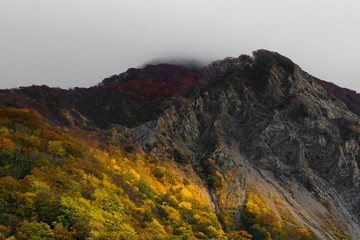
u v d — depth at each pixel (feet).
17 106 593.42
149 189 456.45
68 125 586.45
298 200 551.59
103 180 364.38
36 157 354.74
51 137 440.04
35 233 252.42
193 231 409.49
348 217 554.87
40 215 276.00
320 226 511.81
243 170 573.74
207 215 451.53
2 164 337.52
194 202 474.90
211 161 573.33
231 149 610.24
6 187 283.59
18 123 456.04
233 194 524.93
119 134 570.46
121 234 283.38
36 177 315.99
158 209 418.51
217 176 550.77
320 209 547.90
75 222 276.41
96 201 320.09
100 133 578.25
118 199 345.72
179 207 444.55
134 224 332.19
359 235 529.04
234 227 465.06
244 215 487.20
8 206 268.41
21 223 259.19
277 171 590.14
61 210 280.72
